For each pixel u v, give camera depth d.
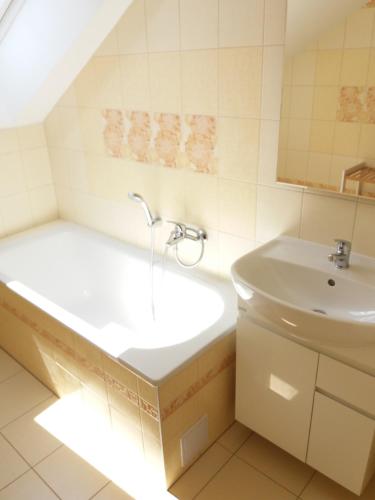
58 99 2.62
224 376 1.93
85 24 1.97
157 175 2.30
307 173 1.72
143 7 1.96
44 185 3.01
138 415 1.77
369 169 1.55
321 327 1.30
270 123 1.75
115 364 1.75
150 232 2.54
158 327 2.45
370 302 1.52
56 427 2.15
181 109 2.03
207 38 1.80
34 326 2.20
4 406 2.29
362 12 1.39
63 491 1.84
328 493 1.79
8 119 2.69
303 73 1.58
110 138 2.45
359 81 1.47
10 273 2.66
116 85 2.26
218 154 1.98
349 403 1.53
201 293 2.19
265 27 1.61
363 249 1.69
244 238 2.06
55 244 2.90
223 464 1.93
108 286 2.81
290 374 1.65
